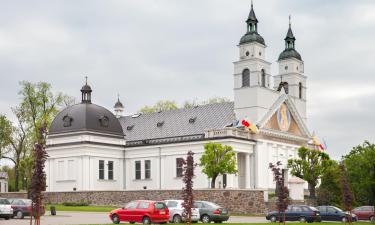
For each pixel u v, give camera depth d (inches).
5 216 2014.0
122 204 2901.1
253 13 3486.7
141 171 3437.5
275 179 1514.5
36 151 1309.1
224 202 2524.6
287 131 3543.3
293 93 3786.9
